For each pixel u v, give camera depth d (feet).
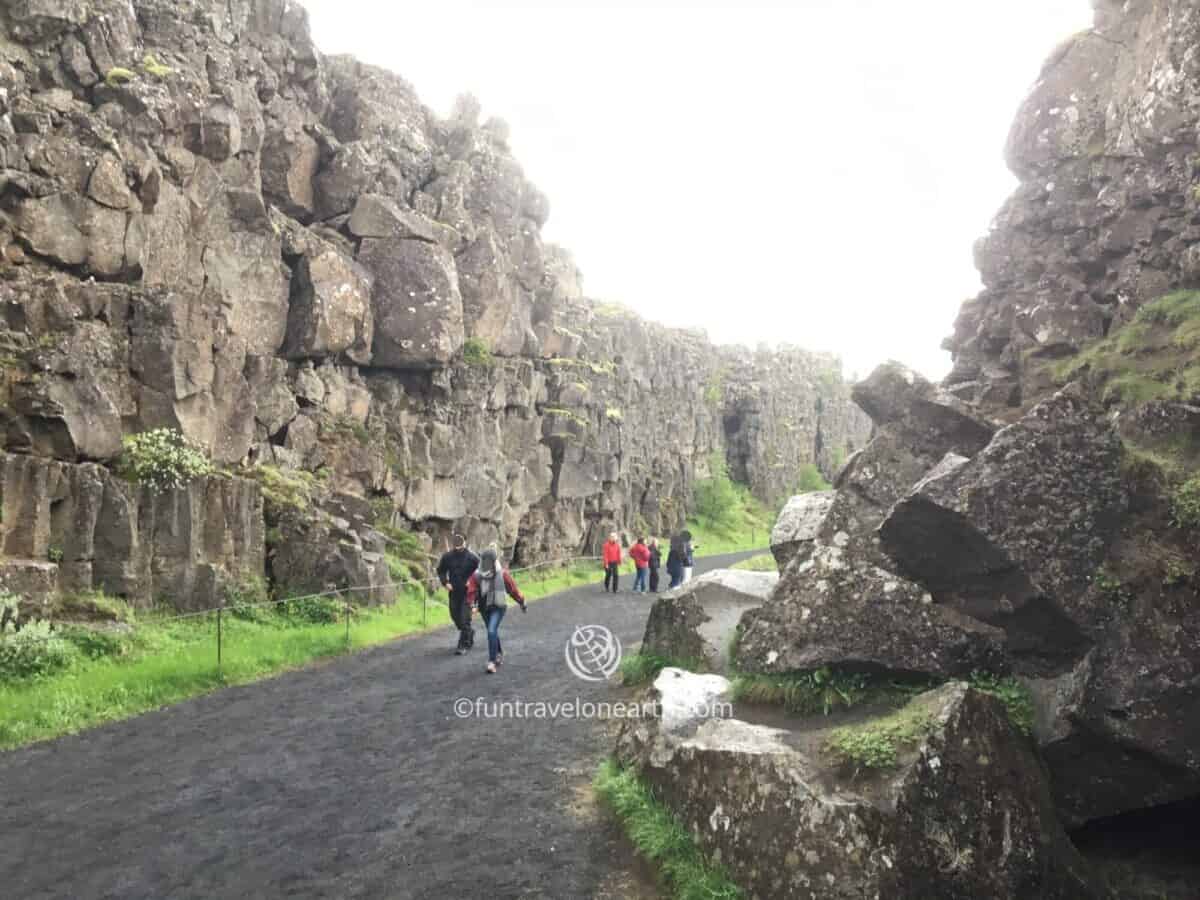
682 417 177.06
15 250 49.83
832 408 253.44
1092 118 37.04
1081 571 22.00
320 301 70.23
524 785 26.61
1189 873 20.66
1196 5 31.35
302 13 79.36
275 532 57.98
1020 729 20.90
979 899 17.28
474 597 47.85
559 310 126.72
